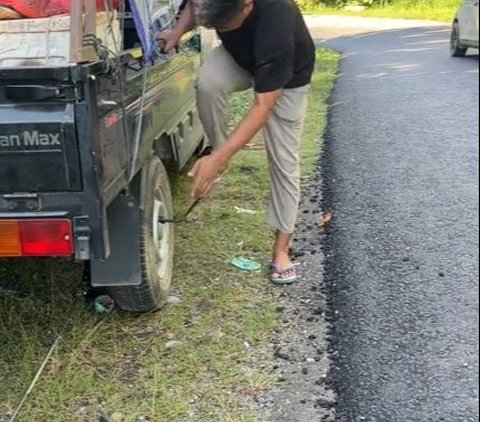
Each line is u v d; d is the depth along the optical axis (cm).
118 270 356
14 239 288
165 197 406
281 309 396
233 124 781
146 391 326
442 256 462
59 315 385
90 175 281
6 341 361
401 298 407
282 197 413
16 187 283
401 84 1104
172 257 421
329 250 474
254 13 360
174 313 390
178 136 480
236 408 314
